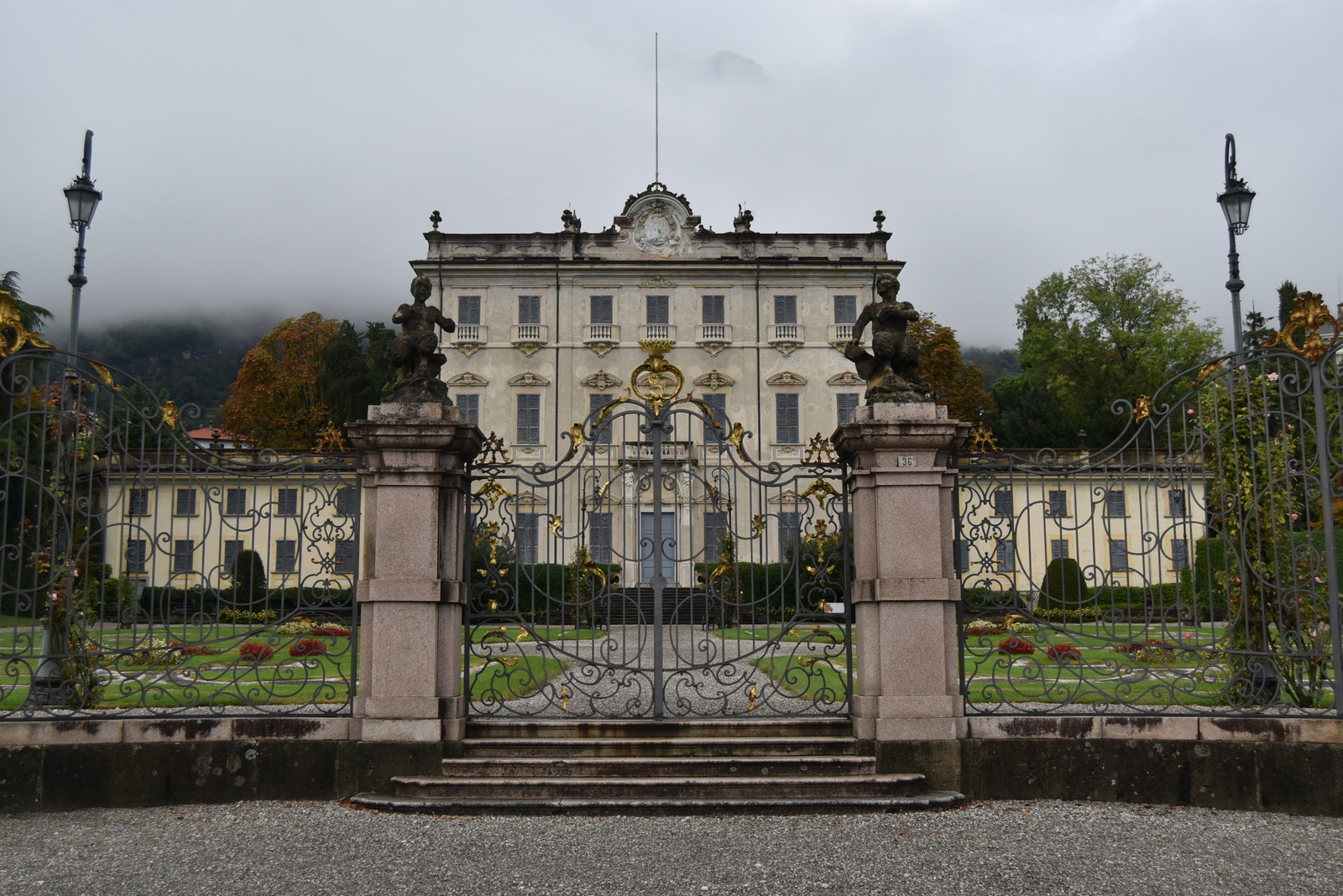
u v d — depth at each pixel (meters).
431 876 6.80
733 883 6.68
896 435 9.12
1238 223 11.96
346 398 55.25
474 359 44.66
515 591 9.71
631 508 34.97
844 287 45.50
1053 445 53.28
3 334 9.29
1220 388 10.94
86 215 11.11
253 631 9.23
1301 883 6.79
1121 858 7.27
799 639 9.74
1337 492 9.57
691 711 9.59
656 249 45.88
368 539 9.27
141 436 9.31
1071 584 22.94
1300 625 9.10
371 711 8.93
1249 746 8.81
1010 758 8.89
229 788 8.83
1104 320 51.38
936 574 9.06
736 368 44.91
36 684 9.84
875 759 8.85
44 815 8.55
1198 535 22.89
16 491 10.67
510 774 8.80
